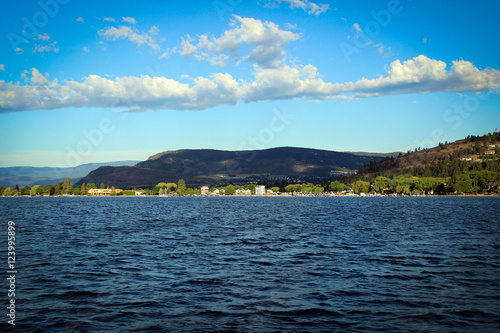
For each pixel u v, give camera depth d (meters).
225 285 26.69
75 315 20.72
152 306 22.17
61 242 49.12
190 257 37.56
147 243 48.06
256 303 22.67
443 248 43.16
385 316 20.50
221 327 18.98
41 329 18.77
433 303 22.62
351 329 18.72
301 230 64.12
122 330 18.66
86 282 27.62
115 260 36.03
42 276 29.47
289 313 20.95
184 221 86.56
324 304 22.47
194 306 22.14
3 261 35.56
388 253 39.75
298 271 31.03
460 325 19.22
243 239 51.91
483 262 34.72
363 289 25.64
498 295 24.22
